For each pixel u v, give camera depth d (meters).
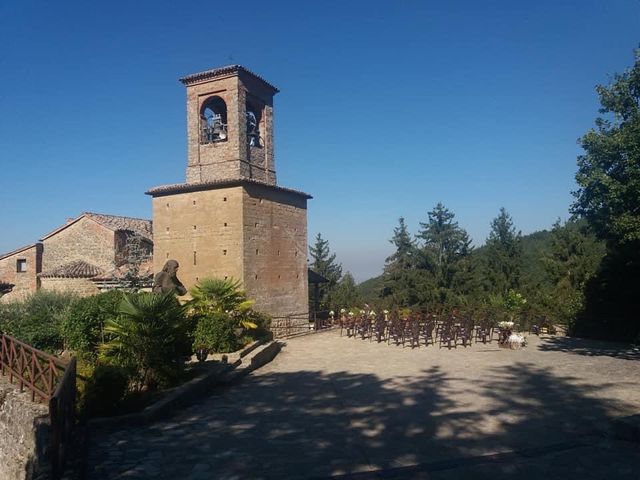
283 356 17.33
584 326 21.95
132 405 9.34
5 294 31.98
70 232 32.53
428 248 40.91
